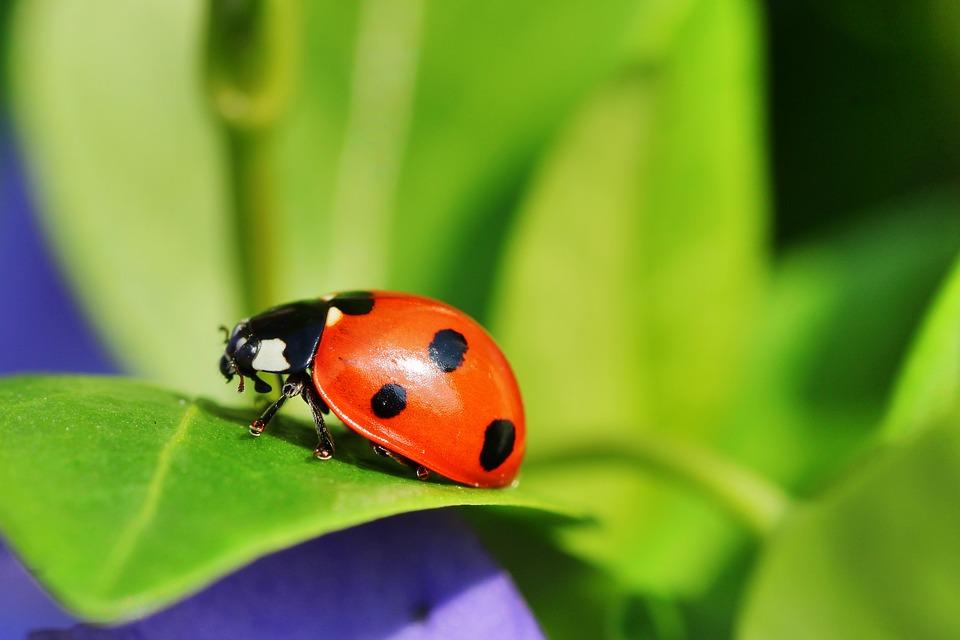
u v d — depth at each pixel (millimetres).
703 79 77
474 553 64
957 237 83
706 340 79
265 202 76
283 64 74
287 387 67
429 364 66
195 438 61
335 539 64
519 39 84
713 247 79
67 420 61
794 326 83
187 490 59
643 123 77
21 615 69
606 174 78
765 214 79
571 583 71
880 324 83
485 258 84
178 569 56
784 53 83
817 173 84
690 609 74
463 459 66
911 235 84
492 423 67
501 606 64
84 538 57
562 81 84
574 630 71
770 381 82
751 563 77
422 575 64
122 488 58
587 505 79
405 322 67
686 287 79
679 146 78
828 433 81
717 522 78
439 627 63
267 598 63
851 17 83
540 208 78
